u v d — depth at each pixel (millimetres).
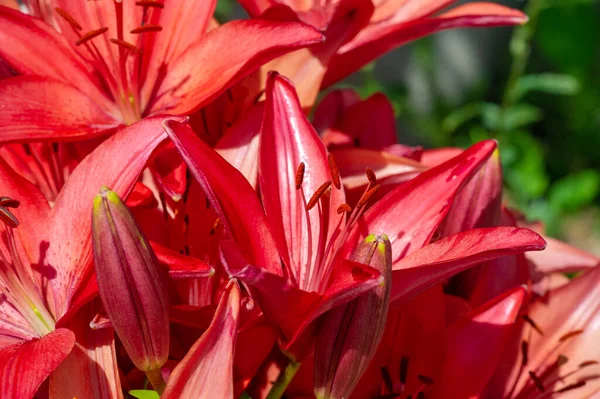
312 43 651
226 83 658
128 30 696
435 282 619
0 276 649
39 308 641
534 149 1927
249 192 622
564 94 2441
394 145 753
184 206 671
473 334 684
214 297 675
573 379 715
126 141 625
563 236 2207
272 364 675
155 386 619
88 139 688
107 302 599
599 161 2430
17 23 687
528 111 1800
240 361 654
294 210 651
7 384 588
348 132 783
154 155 626
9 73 707
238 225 614
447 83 2375
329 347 608
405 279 606
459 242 615
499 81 2441
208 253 674
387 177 705
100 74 696
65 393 618
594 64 2334
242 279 575
